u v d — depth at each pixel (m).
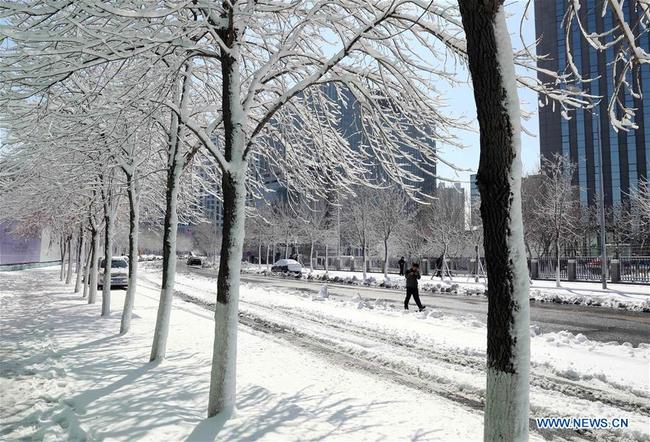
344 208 42.41
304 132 8.97
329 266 52.59
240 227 5.81
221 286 5.66
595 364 8.46
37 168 10.08
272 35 7.83
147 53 6.63
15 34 4.75
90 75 8.48
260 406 5.79
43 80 5.64
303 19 6.71
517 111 3.06
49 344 9.95
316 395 6.43
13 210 16.84
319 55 8.24
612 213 47.84
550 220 30.34
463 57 6.72
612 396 6.83
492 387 3.02
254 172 10.93
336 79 6.82
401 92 7.29
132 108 7.06
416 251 42.50
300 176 9.01
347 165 8.71
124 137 7.66
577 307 18.27
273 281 34.25
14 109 6.89
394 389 6.95
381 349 9.96
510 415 2.93
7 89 5.60
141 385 6.76
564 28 5.00
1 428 5.34
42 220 24.02
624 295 21.17
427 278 35.69
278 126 9.66
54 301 18.86
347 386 6.99
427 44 6.82
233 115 6.05
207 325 12.37
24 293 22.56
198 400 6.12
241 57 8.75
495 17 3.04
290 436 4.82
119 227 26.55
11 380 7.19
